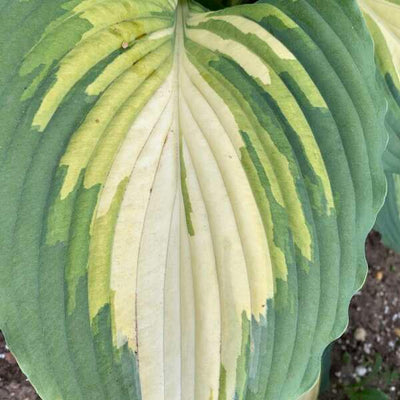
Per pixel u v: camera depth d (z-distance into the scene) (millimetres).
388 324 919
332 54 462
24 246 439
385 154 636
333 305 472
